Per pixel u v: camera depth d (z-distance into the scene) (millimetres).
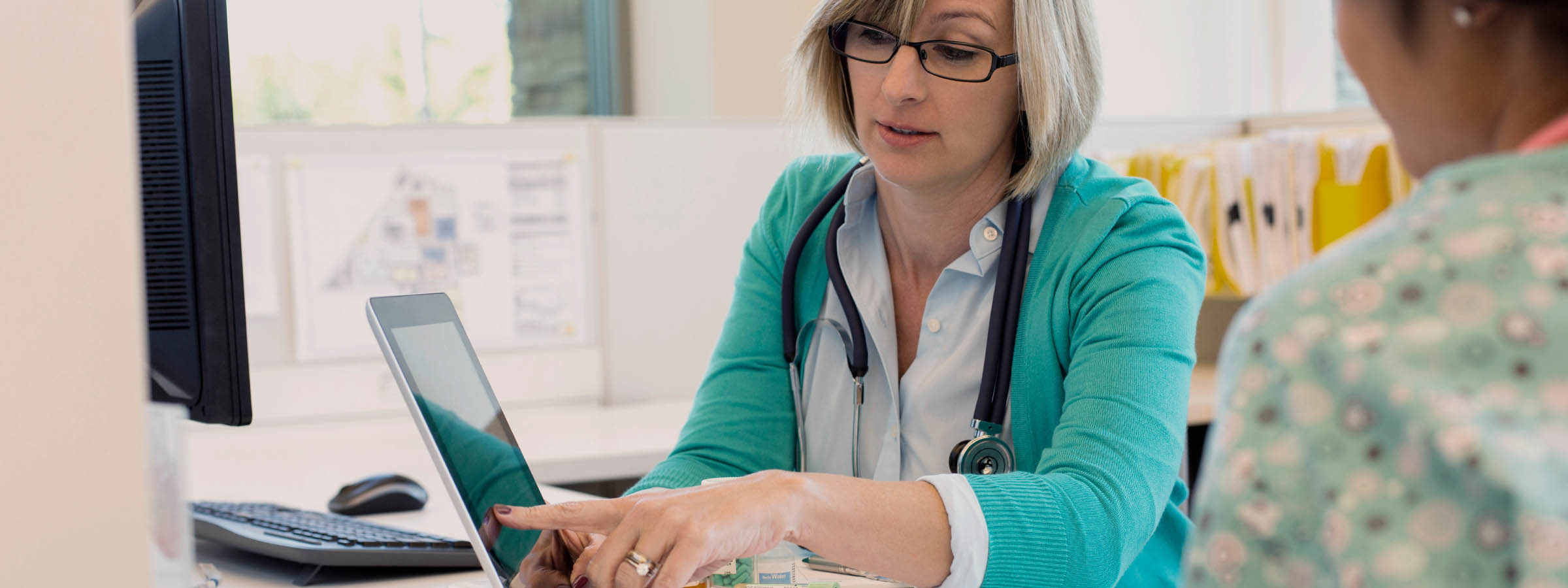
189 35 966
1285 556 433
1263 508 437
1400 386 409
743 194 2309
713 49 2996
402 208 2129
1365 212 2086
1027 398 1120
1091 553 903
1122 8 2990
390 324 861
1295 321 447
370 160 2109
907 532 858
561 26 3826
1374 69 495
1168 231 1120
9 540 460
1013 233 1145
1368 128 2301
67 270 467
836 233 1239
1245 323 472
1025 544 878
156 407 595
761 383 1271
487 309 2180
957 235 1189
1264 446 441
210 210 981
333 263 2098
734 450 1226
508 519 852
